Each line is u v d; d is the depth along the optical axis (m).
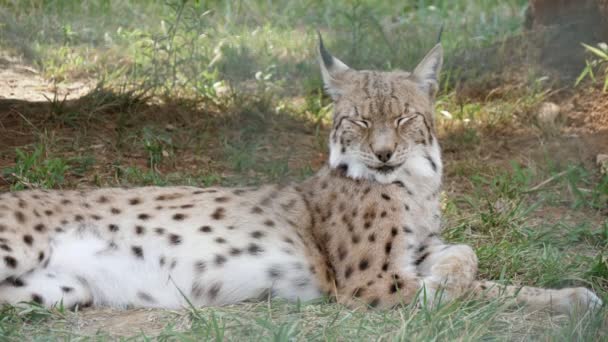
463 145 14.89
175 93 15.93
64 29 19.38
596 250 11.37
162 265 9.41
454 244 10.16
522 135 15.32
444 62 17.52
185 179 12.99
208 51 18.59
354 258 9.57
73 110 14.69
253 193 10.00
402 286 9.32
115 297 9.39
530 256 10.90
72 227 9.38
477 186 13.21
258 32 20.67
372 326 8.62
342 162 9.95
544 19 17.58
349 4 23.16
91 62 18.28
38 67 18.03
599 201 12.85
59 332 8.57
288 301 9.45
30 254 9.08
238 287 9.45
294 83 17.84
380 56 18.30
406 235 9.67
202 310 9.05
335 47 19.25
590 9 16.53
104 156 13.76
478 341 8.30
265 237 9.57
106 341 8.37
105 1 21.83
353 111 9.85
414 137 9.90
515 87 16.50
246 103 15.74
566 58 16.69
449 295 9.35
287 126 15.54
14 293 9.02
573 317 8.66
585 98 15.79
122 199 9.70
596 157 14.26
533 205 12.30
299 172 13.62
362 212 9.67
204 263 9.41
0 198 9.34
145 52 17.86
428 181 10.02
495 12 22.36
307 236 9.80
